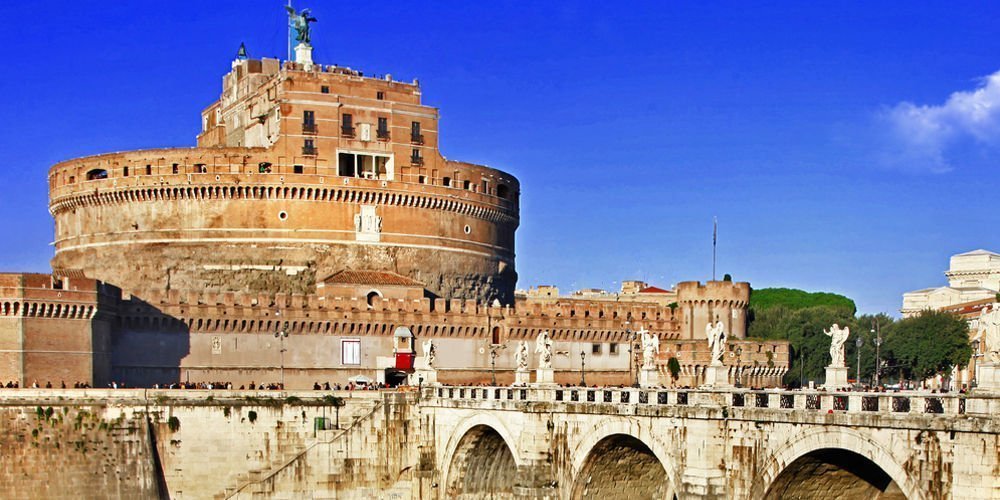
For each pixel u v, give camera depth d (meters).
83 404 101.69
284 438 106.31
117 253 145.88
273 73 156.88
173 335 122.75
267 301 127.94
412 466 108.12
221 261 143.12
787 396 69.25
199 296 124.31
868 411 61.28
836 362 71.69
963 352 157.12
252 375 126.56
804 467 66.81
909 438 58.62
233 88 165.88
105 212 147.50
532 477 87.19
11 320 105.69
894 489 70.19
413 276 149.50
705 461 71.56
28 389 100.50
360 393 108.62
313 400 107.25
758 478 68.00
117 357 118.88
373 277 143.38
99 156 147.12
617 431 79.81
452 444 101.94
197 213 144.00
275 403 106.44
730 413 69.81
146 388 111.06
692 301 155.25
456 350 139.12
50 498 99.50
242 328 126.38
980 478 55.25
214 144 168.50
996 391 56.88
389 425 108.25
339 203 146.12
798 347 168.00
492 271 160.88
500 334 142.88
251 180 143.00
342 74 148.88
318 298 131.25
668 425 75.06
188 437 104.06
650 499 88.88
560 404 86.12
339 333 132.00
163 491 103.12
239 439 105.31
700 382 147.75
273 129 147.50
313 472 106.31
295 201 144.50
